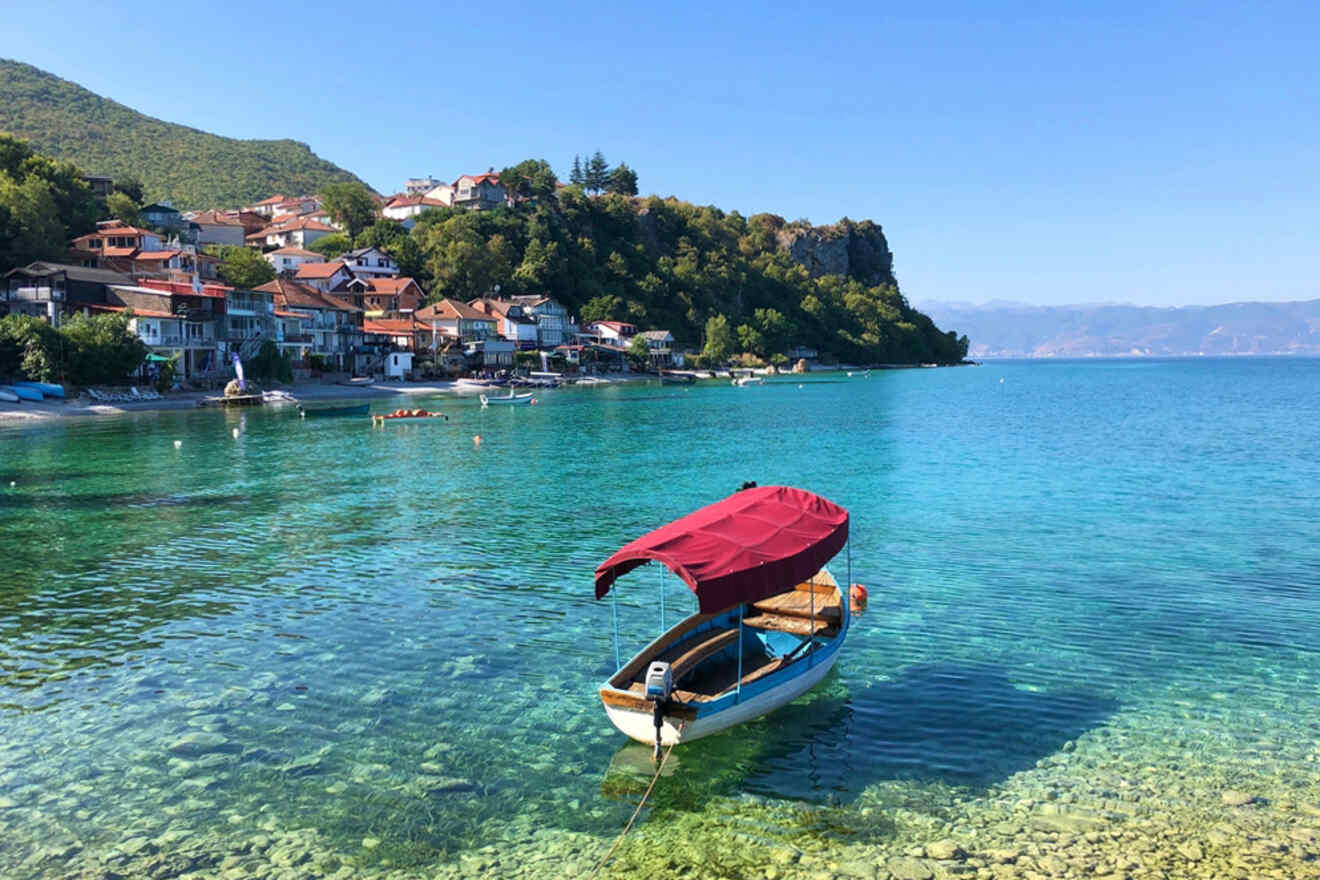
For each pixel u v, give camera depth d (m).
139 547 28.55
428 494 38.91
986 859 11.41
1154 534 29.58
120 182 154.25
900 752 14.38
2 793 13.12
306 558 27.16
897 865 11.32
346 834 12.14
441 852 11.75
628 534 30.67
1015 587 23.39
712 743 14.77
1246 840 11.73
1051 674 17.47
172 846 11.82
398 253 161.88
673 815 12.66
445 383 119.88
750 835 12.12
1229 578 24.11
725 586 14.34
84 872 11.23
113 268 106.69
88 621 20.92
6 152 123.75
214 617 21.25
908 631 19.98
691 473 45.12
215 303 94.06
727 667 16.72
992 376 194.75
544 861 11.58
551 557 27.38
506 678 17.56
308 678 17.47
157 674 17.62
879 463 48.25
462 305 143.00
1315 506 34.28
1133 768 13.73
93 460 49.53
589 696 16.73
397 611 21.73
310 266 138.75
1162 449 53.09
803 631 17.77
